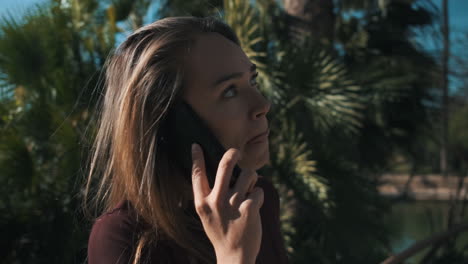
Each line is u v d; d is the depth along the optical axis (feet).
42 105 8.67
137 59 2.54
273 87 9.24
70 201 7.91
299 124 9.62
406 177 27.48
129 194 2.43
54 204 8.02
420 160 17.22
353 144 11.96
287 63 9.46
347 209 9.46
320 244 9.64
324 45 11.35
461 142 17.08
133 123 2.44
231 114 2.38
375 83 13.73
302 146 8.96
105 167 2.89
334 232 9.42
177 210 2.49
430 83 16.11
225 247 1.89
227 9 9.26
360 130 14.08
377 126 14.52
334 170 9.67
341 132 10.43
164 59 2.41
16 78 8.96
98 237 2.28
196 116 2.35
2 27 8.90
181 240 2.40
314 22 11.64
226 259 1.88
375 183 11.82
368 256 9.93
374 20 15.71
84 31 10.12
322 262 9.45
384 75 14.28
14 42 8.86
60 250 7.70
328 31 12.02
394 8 15.65
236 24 8.98
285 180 9.09
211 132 2.33
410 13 15.74
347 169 9.94
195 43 2.43
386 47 15.20
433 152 17.93
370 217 9.94
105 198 2.84
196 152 2.20
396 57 15.05
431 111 16.20
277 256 3.14
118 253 2.20
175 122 2.35
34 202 8.25
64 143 7.93
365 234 9.60
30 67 9.01
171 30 2.46
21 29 8.98
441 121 16.70
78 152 7.88
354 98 11.75
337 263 9.46
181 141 2.34
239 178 2.01
